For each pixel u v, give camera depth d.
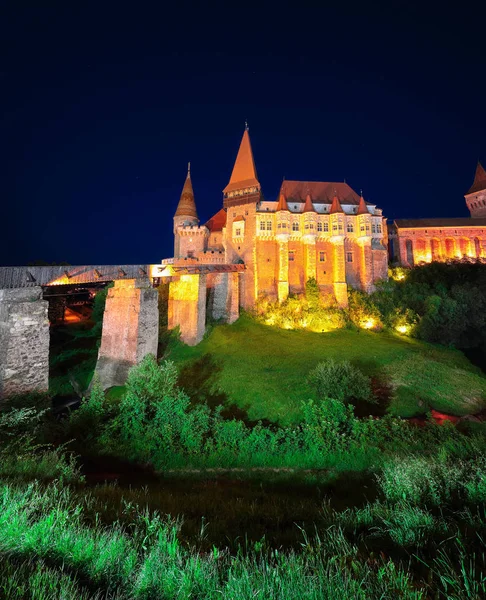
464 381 29.06
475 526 5.10
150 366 22.44
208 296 50.12
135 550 4.11
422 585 3.49
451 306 46.69
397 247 63.66
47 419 19.77
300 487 14.23
